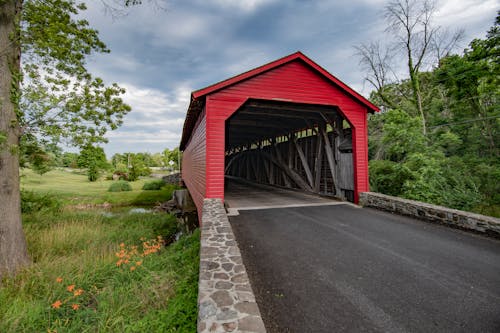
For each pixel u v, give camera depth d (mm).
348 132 8242
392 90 16453
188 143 16531
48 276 4223
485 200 8523
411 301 2377
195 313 2693
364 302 2357
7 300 3549
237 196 9766
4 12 4492
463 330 1954
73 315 3078
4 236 4465
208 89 6367
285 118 10461
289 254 3617
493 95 10789
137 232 8109
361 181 7766
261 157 16891
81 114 5371
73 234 6977
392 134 9828
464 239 4297
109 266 4602
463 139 11758
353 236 4477
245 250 3781
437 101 13508
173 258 4832
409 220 5660
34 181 25984
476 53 10453
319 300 2393
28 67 5172
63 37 4906
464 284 2717
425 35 13211
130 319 2838
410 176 9156
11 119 4582
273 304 2326
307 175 10672
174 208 14781
